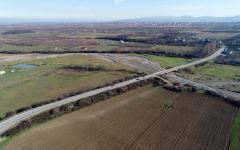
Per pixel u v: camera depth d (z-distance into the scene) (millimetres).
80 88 117875
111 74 144250
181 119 90000
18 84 124125
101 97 105625
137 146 72250
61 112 90375
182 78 142000
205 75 151125
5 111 91375
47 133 76500
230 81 139250
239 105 103375
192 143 74938
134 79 132000
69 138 74375
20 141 71750
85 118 87250
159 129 82062
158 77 138500
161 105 101500
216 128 84438
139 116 90938
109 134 77688
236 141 76562
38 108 92375
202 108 99875
